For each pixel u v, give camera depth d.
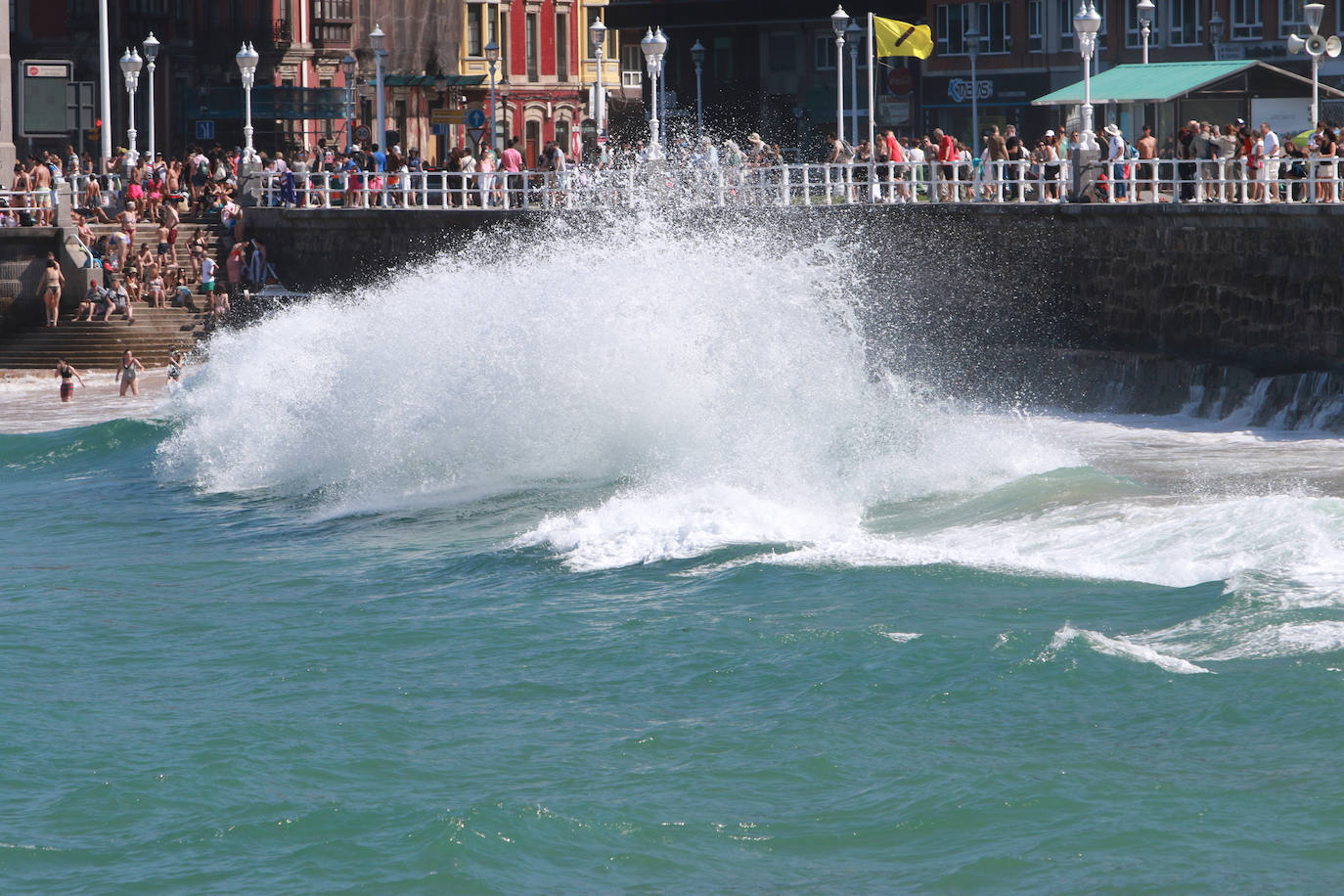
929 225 154.38
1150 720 54.94
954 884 44.78
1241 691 56.62
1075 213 145.25
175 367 170.00
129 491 111.44
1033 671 59.72
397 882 45.81
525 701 60.62
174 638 72.06
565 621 70.81
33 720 60.00
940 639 63.78
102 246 195.62
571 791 51.69
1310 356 126.31
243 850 48.25
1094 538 78.81
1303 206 125.38
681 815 49.75
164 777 53.81
